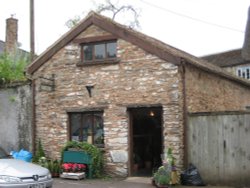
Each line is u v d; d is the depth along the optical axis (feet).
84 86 50.08
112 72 48.57
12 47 86.43
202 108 49.65
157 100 45.85
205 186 42.75
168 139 45.01
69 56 51.19
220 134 43.14
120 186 41.93
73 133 51.34
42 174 32.09
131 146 47.88
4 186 29.55
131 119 48.24
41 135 52.60
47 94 52.42
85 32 50.44
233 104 60.59
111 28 48.73
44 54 52.54
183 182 43.14
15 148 54.34
